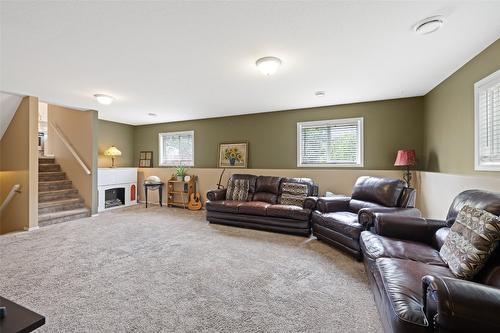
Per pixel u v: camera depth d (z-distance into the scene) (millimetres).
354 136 4602
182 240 3477
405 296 1282
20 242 3355
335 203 3561
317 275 2408
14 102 4055
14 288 2123
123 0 1688
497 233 1374
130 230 3979
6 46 2346
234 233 3828
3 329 1080
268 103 4609
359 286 2195
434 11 1837
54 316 1747
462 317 954
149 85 3539
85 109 5090
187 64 2797
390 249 1937
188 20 1937
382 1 1720
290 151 5129
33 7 1756
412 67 2883
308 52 2500
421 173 3830
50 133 5832
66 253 2949
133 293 2059
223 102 4543
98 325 1652
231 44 2332
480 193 1815
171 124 6566
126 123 6863
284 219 3773
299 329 1630
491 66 2320
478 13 1853
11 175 4270
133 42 2287
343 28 2061
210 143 6043
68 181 5336
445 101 3264
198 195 5766
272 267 2588
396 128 4266
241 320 1721
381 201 3184
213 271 2486
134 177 6488
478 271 1413
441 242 1961
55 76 3160
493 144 2369
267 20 1941
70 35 2154
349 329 1630
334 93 3953
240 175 4996
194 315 1771
